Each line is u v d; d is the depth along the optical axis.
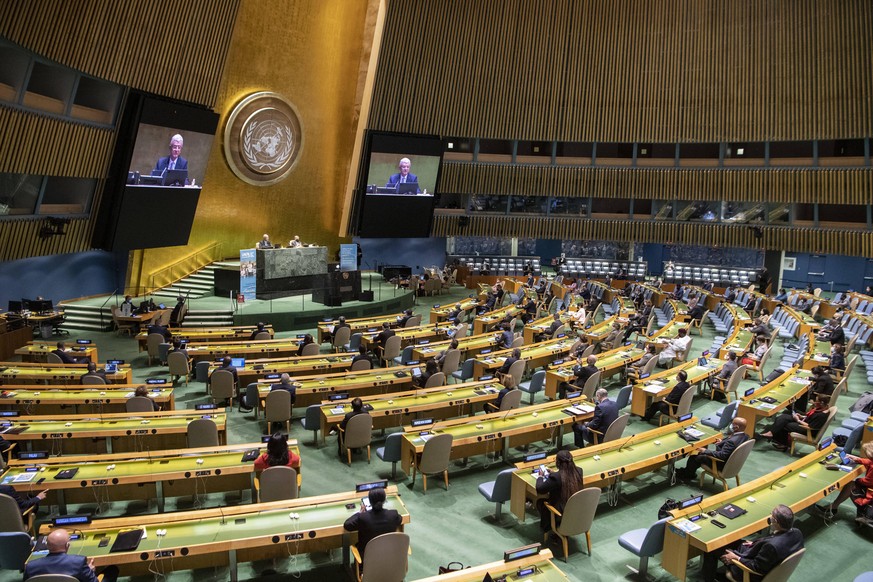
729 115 25.61
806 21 23.86
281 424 11.11
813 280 28.39
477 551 7.12
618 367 13.66
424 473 8.48
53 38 14.73
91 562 5.40
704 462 8.61
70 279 20.39
